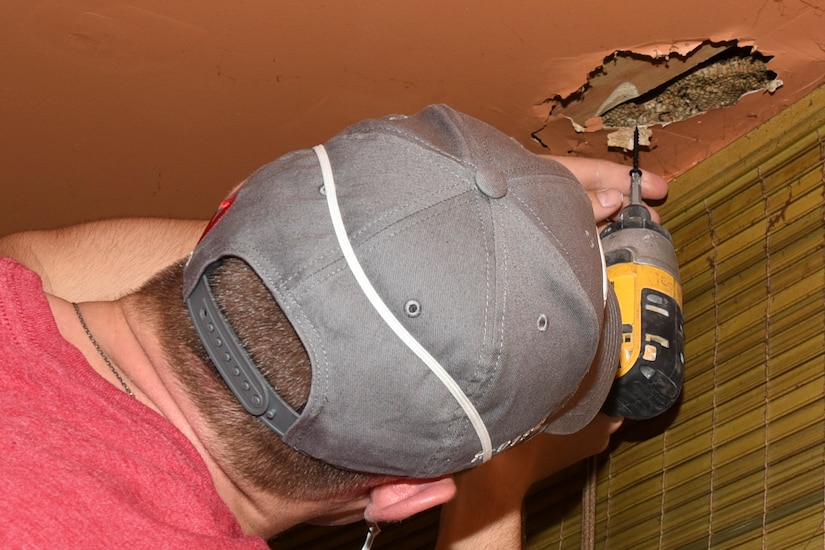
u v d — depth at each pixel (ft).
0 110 4.83
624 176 4.26
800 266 3.86
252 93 4.48
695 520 4.04
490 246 2.62
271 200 2.69
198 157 4.93
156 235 4.25
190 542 2.36
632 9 3.59
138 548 2.30
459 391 2.62
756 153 4.12
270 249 2.61
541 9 3.70
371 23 3.98
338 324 2.53
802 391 3.71
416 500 3.00
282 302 2.54
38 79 4.61
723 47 3.77
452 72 4.13
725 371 4.09
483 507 4.48
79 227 4.25
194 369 2.70
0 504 2.26
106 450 2.46
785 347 3.84
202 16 4.13
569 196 2.91
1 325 2.63
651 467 4.36
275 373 2.58
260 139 4.74
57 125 4.90
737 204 4.20
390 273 2.53
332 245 2.56
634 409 3.90
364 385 2.56
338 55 4.17
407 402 2.60
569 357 2.78
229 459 2.74
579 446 4.34
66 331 2.86
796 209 3.93
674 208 4.48
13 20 4.31
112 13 4.22
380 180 2.65
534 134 4.45
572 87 4.02
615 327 3.27
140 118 4.76
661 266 3.90
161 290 2.86
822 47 3.62
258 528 3.03
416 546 5.37
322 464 2.81
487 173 2.69
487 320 2.57
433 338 2.54
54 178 5.25
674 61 3.87
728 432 4.00
